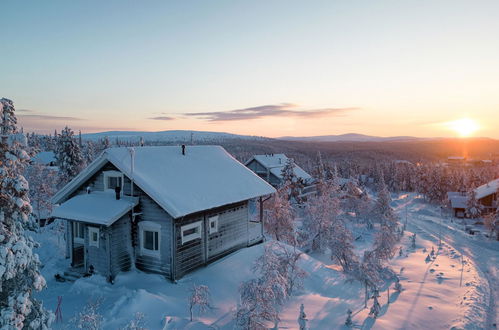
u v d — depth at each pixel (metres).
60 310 13.31
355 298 17.09
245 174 23.41
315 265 20.48
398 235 38.94
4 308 8.64
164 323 11.97
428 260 28.67
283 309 14.42
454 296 18.84
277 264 15.38
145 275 16.55
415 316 15.27
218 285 16.19
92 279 16.11
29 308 8.95
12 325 8.47
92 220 15.80
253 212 35.16
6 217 9.12
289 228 28.62
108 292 14.88
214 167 22.20
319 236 28.22
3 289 8.80
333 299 16.36
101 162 18.09
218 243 19.25
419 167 113.38
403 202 88.94
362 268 17.31
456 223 56.16
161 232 16.62
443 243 37.75
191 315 12.61
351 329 12.97
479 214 60.22
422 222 54.97
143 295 13.61
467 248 35.56
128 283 15.88
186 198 16.97
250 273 17.94
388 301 16.92
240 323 11.22
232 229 20.42
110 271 15.95
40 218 36.91
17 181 9.07
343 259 23.38
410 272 24.19
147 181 16.72
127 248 17.00
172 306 13.61
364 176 132.00
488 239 40.75
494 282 23.02
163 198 15.79
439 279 22.36
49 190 37.41
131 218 17.12
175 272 16.23
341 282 19.02
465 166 199.25
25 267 8.95
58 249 24.66
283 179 50.84
